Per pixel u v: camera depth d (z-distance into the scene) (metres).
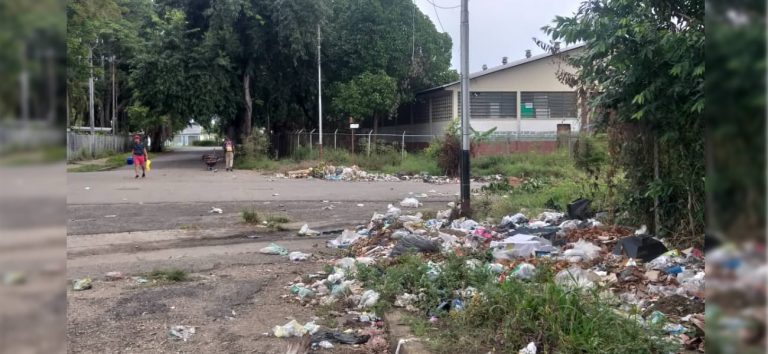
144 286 6.54
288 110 35.19
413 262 6.28
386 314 5.18
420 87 39.94
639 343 3.81
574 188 12.71
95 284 6.61
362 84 35.72
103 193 17.23
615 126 8.68
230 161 28.55
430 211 12.46
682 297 5.00
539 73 35.31
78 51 25.62
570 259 6.73
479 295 4.86
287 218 12.18
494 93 35.22
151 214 12.81
